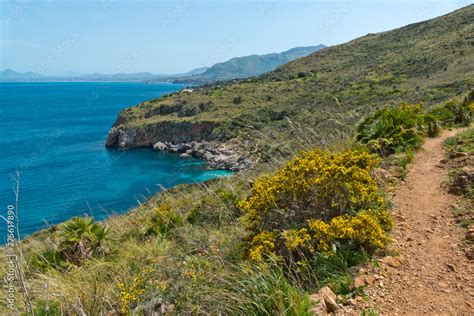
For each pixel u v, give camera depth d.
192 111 82.06
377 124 9.47
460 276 3.61
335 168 4.46
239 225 6.00
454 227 4.64
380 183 6.48
